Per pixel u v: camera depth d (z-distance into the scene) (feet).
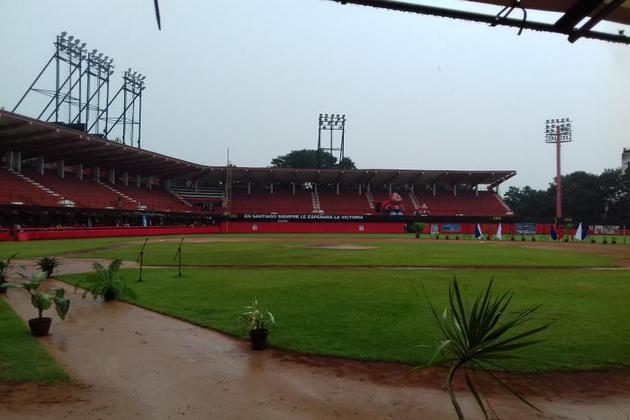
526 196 375.66
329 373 21.07
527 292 43.42
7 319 31.22
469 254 90.74
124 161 197.77
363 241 146.30
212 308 34.88
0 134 141.28
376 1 10.33
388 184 277.64
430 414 16.74
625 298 40.45
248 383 19.69
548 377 20.74
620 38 11.40
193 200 252.21
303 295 40.63
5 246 104.73
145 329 28.94
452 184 278.46
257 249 101.04
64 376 20.18
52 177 176.86
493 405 17.62
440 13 10.66
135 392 18.54
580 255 92.89
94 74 203.21
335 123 294.25
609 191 316.60
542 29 11.28
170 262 70.03
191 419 16.02
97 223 179.83
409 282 49.08
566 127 257.55
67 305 27.76
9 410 16.63
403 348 24.64
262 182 270.87
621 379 20.56
